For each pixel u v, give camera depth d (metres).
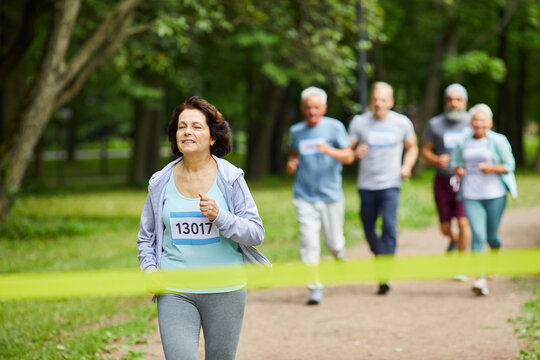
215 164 5.19
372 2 21.77
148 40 22.14
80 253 15.85
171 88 38.66
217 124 5.15
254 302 10.49
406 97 49.34
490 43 48.44
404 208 21.34
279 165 47.97
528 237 16.59
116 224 21.34
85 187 42.53
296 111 50.84
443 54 40.53
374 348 7.91
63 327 8.93
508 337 8.16
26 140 18.80
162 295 5.09
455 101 12.26
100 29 18.95
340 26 21.86
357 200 27.70
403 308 9.90
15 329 8.80
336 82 23.23
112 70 29.52
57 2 18.53
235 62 39.25
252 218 5.12
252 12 21.30
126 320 9.38
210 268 5.07
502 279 11.78
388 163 11.01
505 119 49.22
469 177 10.77
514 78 53.91
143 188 39.50
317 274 10.25
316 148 10.45
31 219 21.58
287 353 7.79
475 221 10.68
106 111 50.53
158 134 43.19
